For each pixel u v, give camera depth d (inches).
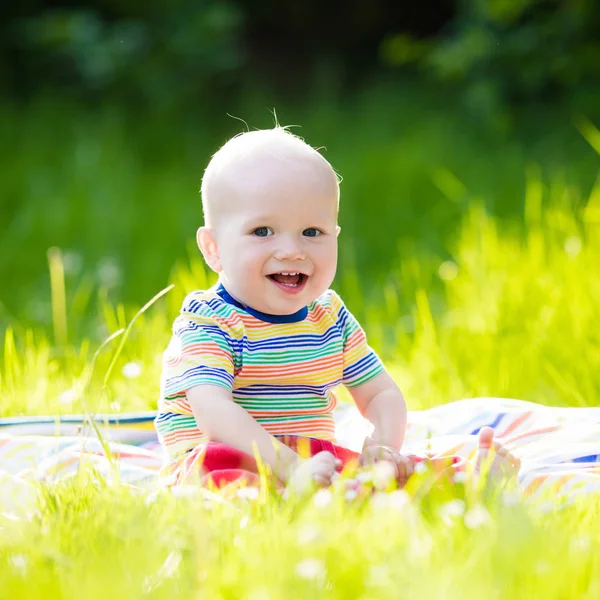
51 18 477.1
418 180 384.8
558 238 243.3
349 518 89.4
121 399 164.4
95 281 300.4
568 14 422.0
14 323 260.7
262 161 119.1
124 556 82.4
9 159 422.9
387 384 126.4
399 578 76.5
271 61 523.5
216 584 76.5
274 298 118.0
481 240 238.1
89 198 383.6
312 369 119.9
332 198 120.8
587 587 77.9
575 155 390.9
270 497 95.0
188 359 116.1
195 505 88.0
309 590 76.0
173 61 478.0
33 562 81.6
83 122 458.9
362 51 534.3
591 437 133.6
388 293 238.5
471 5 447.2
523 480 114.3
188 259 323.9
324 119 463.2
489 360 187.8
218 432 111.2
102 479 101.5
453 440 127.4
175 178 414.3
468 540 83.7
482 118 429.4
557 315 194.1
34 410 159.9
